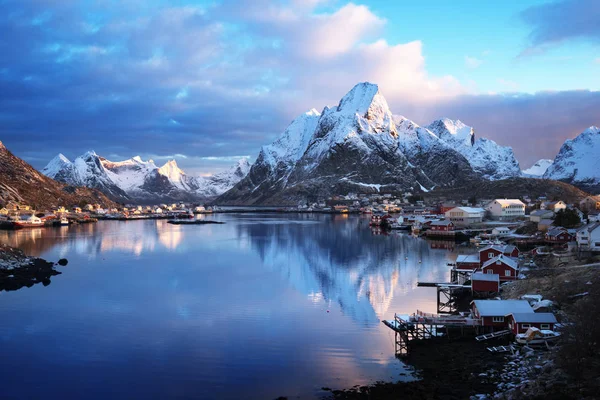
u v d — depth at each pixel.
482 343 53.00
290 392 42.81
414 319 56.91
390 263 111.25
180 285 86.75
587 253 93.56
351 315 66.81
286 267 106.31
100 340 56.59
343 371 47.12
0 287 84.75
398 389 42.28
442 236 170.62
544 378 39.69
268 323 63.09
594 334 40.97
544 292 64.94
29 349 53.66
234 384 44.59
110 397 42.34
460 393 40.62
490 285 74.31
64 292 81.19
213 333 58.94
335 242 157.12
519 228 160.62
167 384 44.69
